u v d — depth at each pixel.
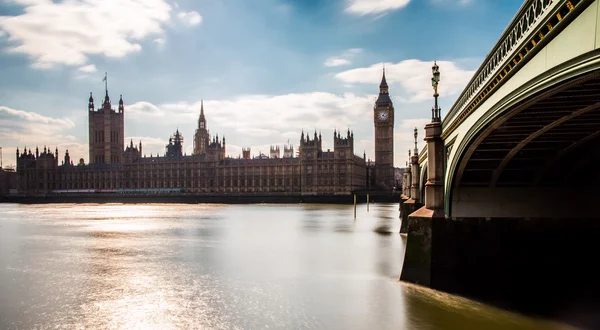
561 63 19.36
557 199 40.78
